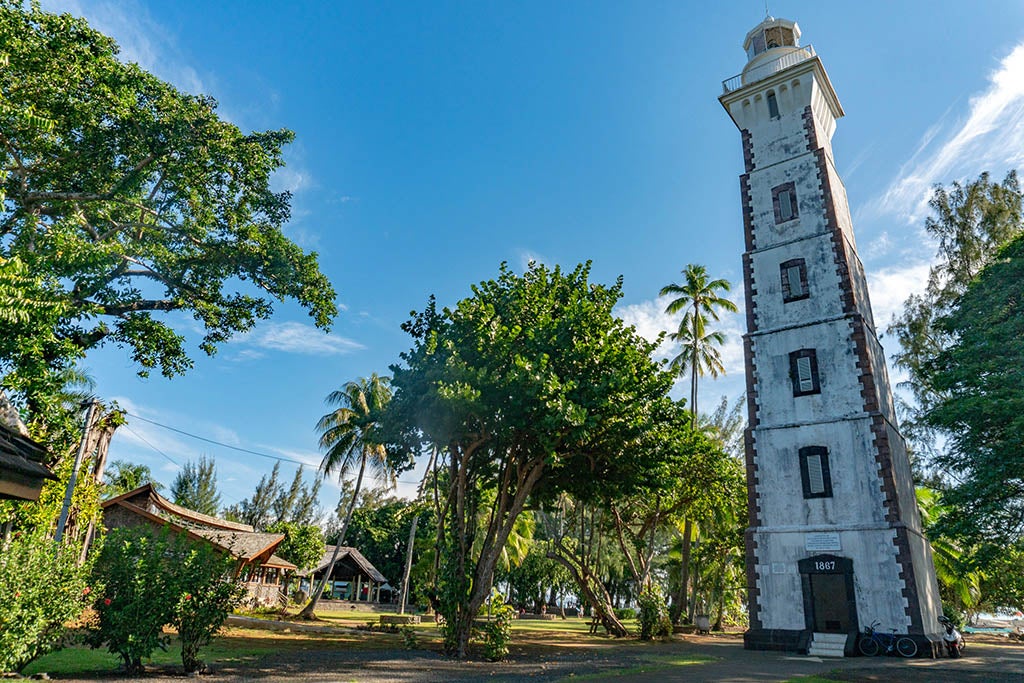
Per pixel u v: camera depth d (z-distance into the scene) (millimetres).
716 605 54719
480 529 40000
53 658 13352
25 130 20250
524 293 21875
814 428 25109
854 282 27703
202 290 28047
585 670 16203
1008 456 20359
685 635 34875
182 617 12719
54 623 11430
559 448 20188
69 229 22406
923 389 35094
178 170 25000
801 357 26422
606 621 32969
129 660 12461
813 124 30000
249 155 25641
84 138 22781
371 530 73500
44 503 20531
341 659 16891
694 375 42531
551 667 16906
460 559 20297
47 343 16359
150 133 23234
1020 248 22891
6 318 11586
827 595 24688
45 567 11102
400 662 16844
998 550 21828
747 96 32406
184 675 12547
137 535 13000
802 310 27281
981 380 21812
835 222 27688
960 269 34781
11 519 19297
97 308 19547
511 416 18531
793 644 22750
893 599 21609
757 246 29672
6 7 18250
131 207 25422
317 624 33094
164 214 26375
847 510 23422
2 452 6742
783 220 29297
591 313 20719
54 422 20469
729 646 26500
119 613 12023
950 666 18219
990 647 29172
